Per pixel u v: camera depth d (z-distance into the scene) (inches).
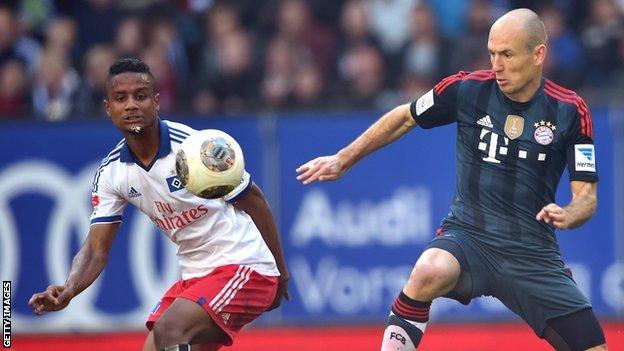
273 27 1740.9
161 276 1433.3
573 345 838.5
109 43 1722.4
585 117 829.2
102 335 1432.1
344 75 1683.1
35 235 1430.9
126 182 831.7
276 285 869.2
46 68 1631.4
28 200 1430.9
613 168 1453.0
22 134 1429.6
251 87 1672.0
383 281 1453.0
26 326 1430.9
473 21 1708.9
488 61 1684.3
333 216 1451.8
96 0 1738.4
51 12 1754.4
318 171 868.0
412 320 834.8
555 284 837.2
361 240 1453.0
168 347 803.4
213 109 1583.4
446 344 1362.0
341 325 1449.3
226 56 1673.2
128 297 1432.1
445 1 1765.5
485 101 837.2
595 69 1724.9
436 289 823.1
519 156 830.5
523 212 836.0
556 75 1690.5
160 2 1745.8
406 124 872.9
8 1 1758.1
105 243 852.0
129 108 797.2
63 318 1432.1
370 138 873.5
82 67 1681.8
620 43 1737.2
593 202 825.5
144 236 1432.1
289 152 1449.3
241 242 848.3
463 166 853.8
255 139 1446.9
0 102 1630.2
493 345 1354.6
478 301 1459.2
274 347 1347.2
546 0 1785.2
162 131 819.4
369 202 1453.0
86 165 1434.5
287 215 1446.9
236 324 840.3
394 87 1700.3
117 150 836.0
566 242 1456.7
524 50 802.2
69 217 1433.3
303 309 1450.5
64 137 1433.3
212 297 823.1
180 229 843.4
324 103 1595.7
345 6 1774.1
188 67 1723.7
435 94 853.8
